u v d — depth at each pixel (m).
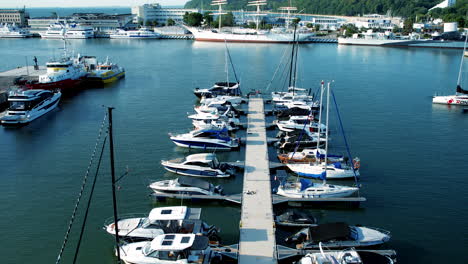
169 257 28.47
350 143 58.62
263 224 34.69
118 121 68.50
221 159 51.84
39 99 71.50
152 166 49.22
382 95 90.38
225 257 30.89
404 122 69.50
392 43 199.62
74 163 49.97
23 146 56.06
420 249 33.12
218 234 34.97
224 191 42.44
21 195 41.72
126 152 53.91
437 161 51.81
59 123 67.12
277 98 78.12
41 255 32.19
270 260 29.91
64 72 91.44
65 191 42.69
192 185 40.41
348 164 48.66
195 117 63.59
